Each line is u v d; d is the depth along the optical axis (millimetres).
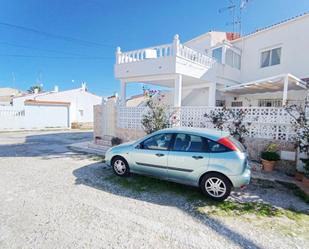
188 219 3791
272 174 6430
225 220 3777
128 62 11266
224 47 13516
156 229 3441
